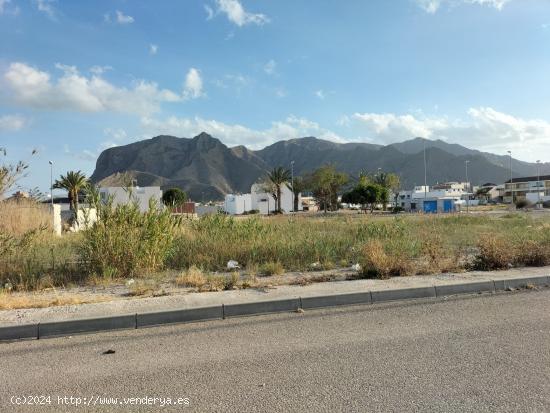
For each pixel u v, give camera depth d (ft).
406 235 48.98
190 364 15.99
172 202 40.57
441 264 33.01
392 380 14.24
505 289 28.78
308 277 30.30
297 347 17.69
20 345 18.90
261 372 15.08
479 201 405.18
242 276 31.14
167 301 23.72
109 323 20.88
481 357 16.20
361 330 19.97
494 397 12.95
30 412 12.51
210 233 43.24
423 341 18.17
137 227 32.99
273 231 45.93
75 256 37.86
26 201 50.31
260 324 21.35
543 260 35.47
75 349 18.12
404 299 26.32
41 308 22.84
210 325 21.35
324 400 12.89
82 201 36.35
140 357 16.90
